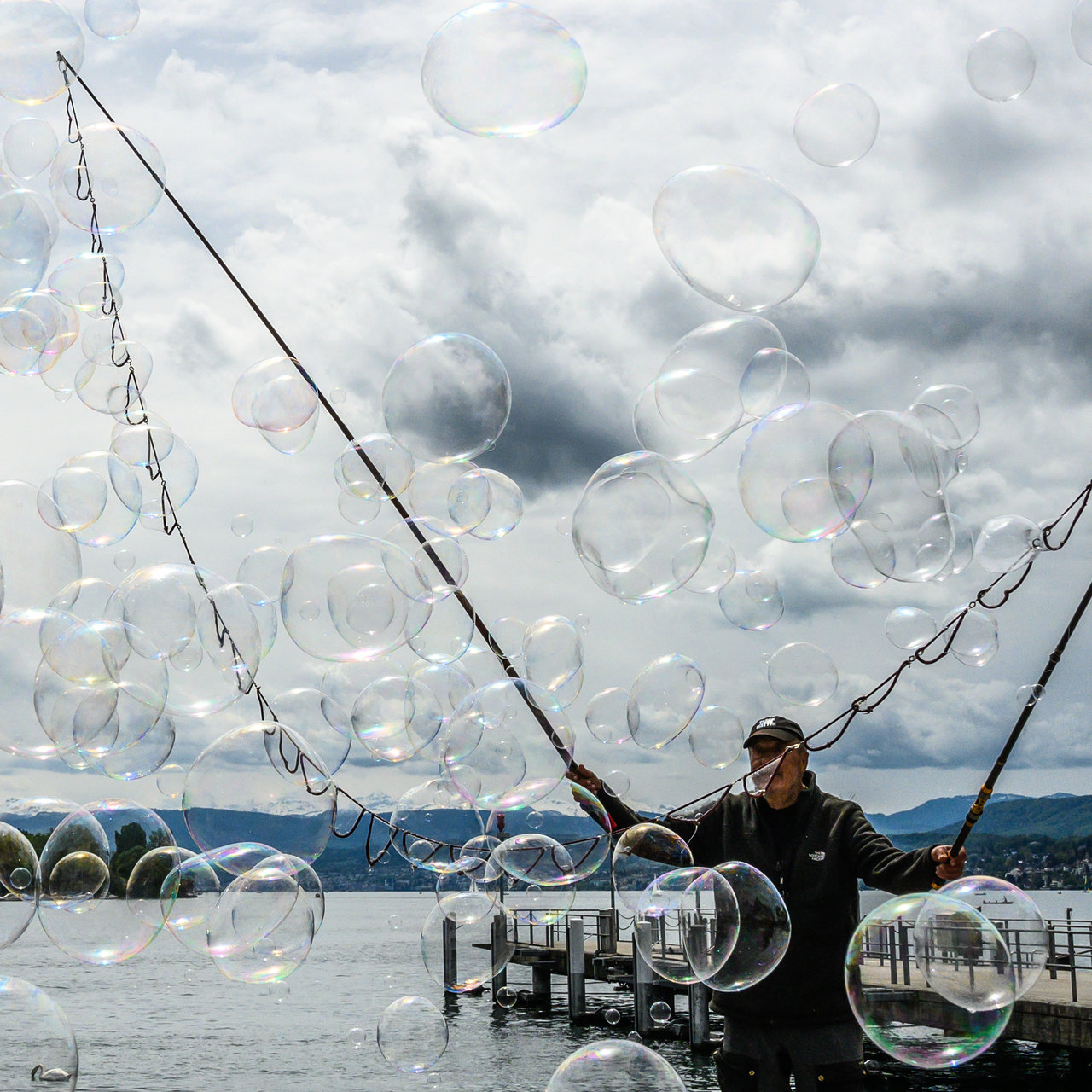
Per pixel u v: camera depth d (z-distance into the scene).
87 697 5.75
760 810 3.86
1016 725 3.48
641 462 5.19
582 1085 3.17
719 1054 3.74
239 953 5.04
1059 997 11.94
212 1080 17.80
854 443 5.05
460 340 5.20
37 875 5.51
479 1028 20.97
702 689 5.87
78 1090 16.91
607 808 4.16
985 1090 14.31
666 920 3.95
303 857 4.96
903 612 6.43
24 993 3.55
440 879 9.68
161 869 5.57
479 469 6.14
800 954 3.60
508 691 5.93
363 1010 27.20
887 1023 3.50
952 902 3.55
